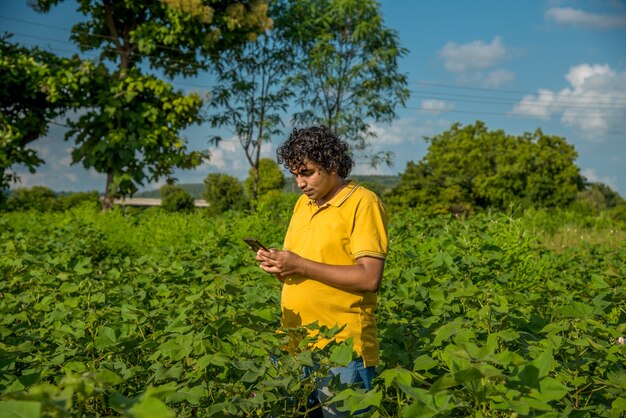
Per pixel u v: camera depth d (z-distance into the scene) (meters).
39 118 23.12
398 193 30.73
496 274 5.97
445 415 2.06
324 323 2.81
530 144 48.25
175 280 5.50
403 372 2.17
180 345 2.82
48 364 3.21
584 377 2.79
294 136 2.82
